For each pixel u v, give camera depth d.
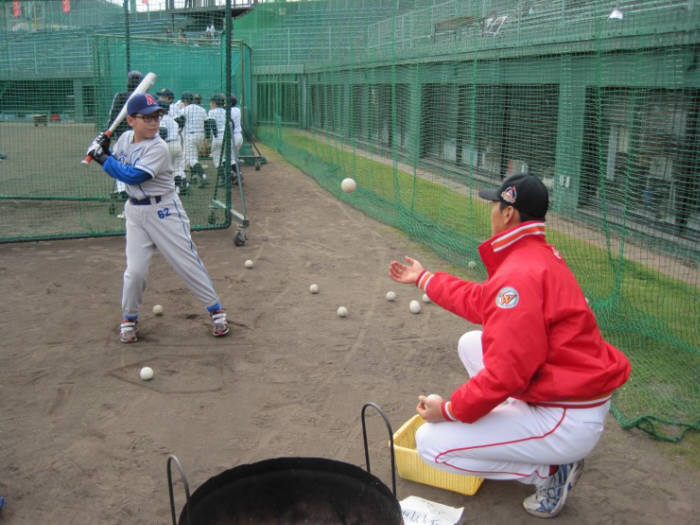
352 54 17.64
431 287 3.35
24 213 10.75
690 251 7.57
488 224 9.59
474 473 3.20
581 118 8.91
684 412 4.38
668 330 5.73
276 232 9.67
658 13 7.55
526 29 10.11
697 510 3.41
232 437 4.14
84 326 5.95
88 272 7.59
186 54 14.31
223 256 8.32
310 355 5.36
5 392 4.70
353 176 13.77
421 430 3.24
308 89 23.41
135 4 15.55
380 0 20.20
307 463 2.76
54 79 14.70
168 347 5.51
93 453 3.95
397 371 5.07
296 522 2.81
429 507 3.24
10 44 14.41
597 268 7.43
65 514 3.40
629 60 7.98
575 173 9.09
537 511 3.34
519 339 2.76
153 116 5.02
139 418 4.36
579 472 3.29
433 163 12.80
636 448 3.99
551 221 9.42
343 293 6.90
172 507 2.56
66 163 16.14
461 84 11.54
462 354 3.71
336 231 9.73
